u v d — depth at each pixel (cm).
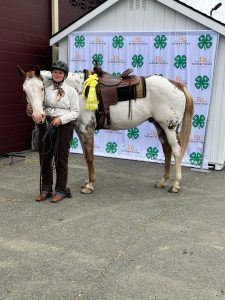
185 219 394
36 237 342
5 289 260
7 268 287
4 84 659
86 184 477
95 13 656
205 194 480
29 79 387
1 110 659
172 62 623
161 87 454
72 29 679
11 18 656
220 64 594
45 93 409
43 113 388
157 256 311
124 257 308
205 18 582
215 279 277
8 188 483
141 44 639
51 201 434
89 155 462
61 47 708
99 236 347
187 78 616
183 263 300
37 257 305
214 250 324
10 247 321
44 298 250
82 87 451
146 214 405
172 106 460
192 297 254
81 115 452
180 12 598
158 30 629
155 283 270
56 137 421
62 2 777
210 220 393
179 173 482
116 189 493
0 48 641
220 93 599
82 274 280
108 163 638
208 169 618
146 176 562
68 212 405
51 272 283
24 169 581
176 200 454
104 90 455
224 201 455
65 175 436
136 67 650
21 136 713
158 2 619
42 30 737
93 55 678
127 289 262
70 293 256
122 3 645
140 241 339
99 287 264
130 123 473
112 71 669
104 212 407
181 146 480
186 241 341
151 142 655
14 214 395
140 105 464
